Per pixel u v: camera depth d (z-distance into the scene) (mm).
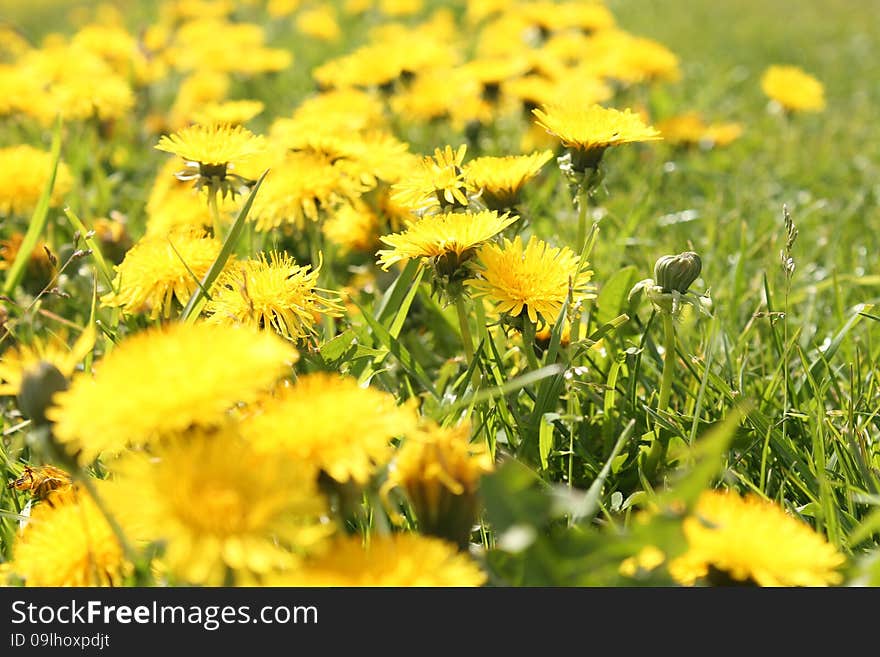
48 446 986
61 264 1272
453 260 1077
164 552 1018
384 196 1249
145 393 958
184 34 2434
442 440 1004
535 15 2213
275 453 968
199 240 1133
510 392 1118
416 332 1204
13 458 1123
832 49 3453
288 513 958
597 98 1625
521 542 969
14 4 4832
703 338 1186
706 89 2535
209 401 959
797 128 2137
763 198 1539
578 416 1117
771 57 3268
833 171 1805
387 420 986
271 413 984
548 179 1461
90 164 1562
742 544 980
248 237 1235
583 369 1112
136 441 983
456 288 1080
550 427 1095
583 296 1087
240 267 1103
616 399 1156
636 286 1115
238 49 2244
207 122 1311
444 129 1871
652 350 1171
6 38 2600
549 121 1128
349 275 1310
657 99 2111
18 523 1081
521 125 1726
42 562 1011
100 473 1086
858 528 1059
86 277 1264
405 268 1147
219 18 3154
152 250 1124
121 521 986
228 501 952
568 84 1631
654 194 1533
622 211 1450
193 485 955
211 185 1148
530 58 1693
